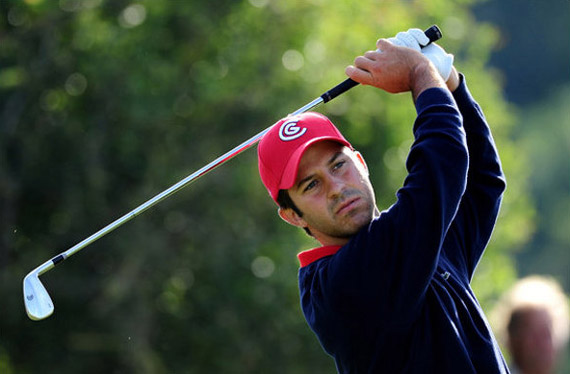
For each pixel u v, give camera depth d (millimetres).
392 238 12734
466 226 14453
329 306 13133
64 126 49156
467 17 58688
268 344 48812
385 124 53719
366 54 14000
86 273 48656
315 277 13523
